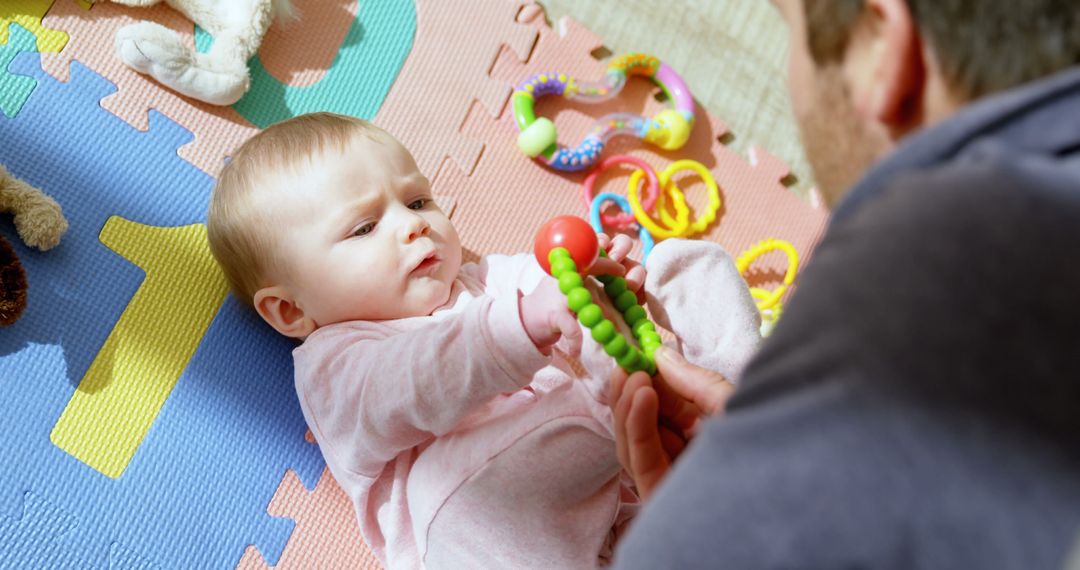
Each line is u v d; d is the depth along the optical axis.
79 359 1.35
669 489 0.52
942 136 0.47
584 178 1.59
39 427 1.32
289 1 1.54
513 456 1.18
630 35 1.67
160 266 1.41
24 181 1.36
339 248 1.28
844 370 0.46
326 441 1.30
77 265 1.38
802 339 0.48
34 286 1.35
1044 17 0.47
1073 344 0.43
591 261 1.03
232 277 1.37
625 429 0.91
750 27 1.70
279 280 1.32
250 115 1.51
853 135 0.60
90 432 1.33
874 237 0.47
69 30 1.46
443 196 1.54
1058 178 0.44
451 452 1.23
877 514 0.44
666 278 1.26
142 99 1.46
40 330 1.34
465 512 1.20
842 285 0.47
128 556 1.31
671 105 1.66
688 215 1.59
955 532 0.43
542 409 1.19
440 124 1.56
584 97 1.60
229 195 1.31
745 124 1.67
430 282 1.32
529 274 1.39
